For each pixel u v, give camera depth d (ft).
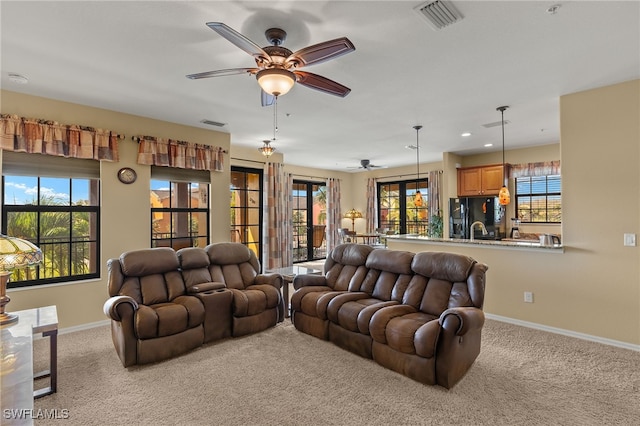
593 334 11.59
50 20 7.25
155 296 11.27
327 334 11.66
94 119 13.26
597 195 11.46
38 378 8.98
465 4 6.75
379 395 8.16
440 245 15.58
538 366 9.62
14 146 11.41
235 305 11.95
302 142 19.54
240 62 9.36
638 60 9.32
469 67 9.70
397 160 25.84
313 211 30.25
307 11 6.97
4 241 7.70
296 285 13.69
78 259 13.32
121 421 7.14
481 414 7.37
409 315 10.00
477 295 9.66
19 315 8.85
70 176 12.80
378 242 29.45
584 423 7.05
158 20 7.29
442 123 15.49
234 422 7.12
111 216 13.69
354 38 8.05
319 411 7.52
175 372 9.37
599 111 11.37
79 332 12.57
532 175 20.88
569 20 7.34
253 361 10.09
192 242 16.53
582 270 11.82
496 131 16.96
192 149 15.87
